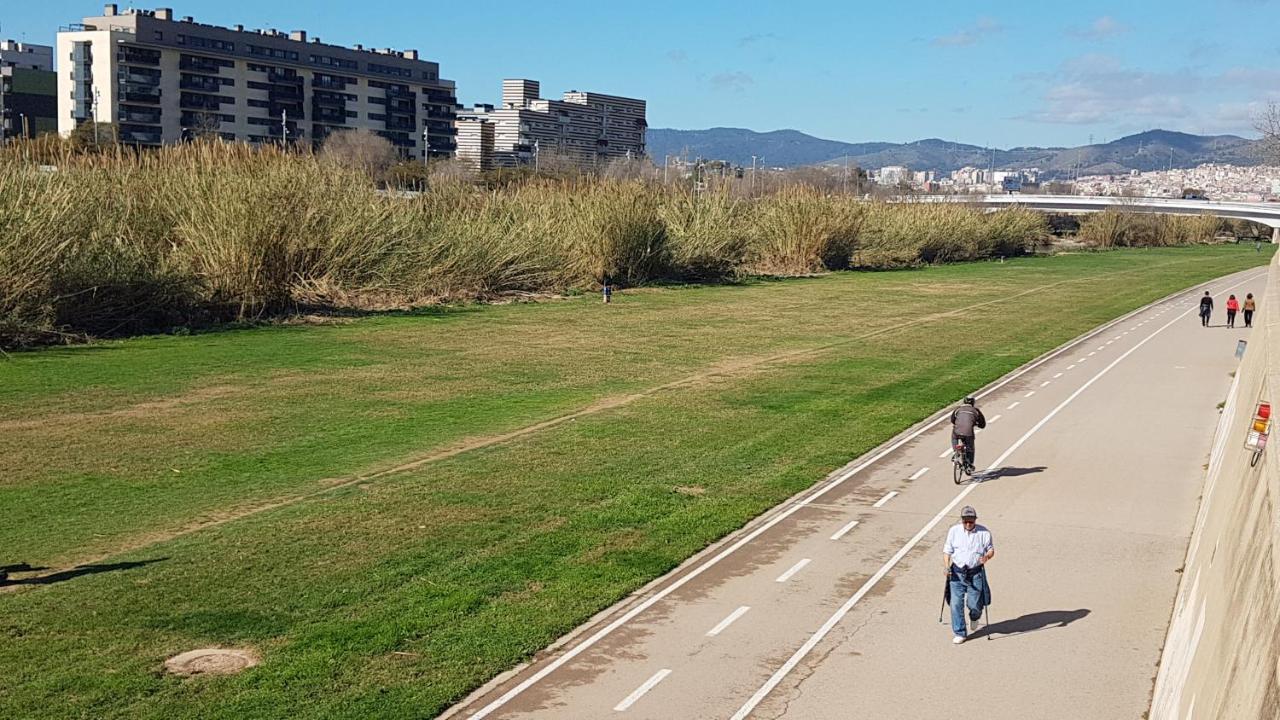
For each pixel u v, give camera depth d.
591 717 14.29
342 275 56.19
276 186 51.75
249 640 16.06
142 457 26.33
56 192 43.94
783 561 20.59
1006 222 124.12
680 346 47.75
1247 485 12.97
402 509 22.75
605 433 30.42
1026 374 43.53
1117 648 16.95
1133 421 34.66
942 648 16.81
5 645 15.57
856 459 28.70
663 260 74.88
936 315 63.38
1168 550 21.84
